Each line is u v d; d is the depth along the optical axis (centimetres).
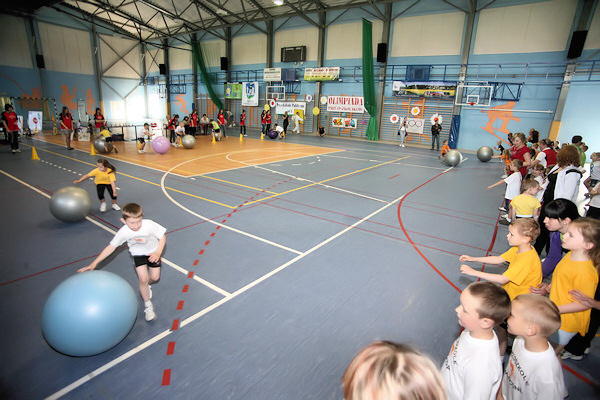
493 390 191
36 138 1881
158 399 266
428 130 2069
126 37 3028
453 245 587
